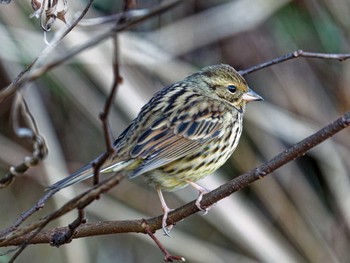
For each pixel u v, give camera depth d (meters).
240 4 12.38
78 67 12.36
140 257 13.54
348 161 13.09
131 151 7.54
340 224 13.11
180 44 12.30
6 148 12.55
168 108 8.02
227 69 8.64
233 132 8.41
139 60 11.82
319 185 13.31
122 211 12.90
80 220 5.77
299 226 13.09
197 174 8.01
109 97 4.64
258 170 6.28
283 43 12.83
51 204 13.25
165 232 6.74
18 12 11.68
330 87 12.92
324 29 12.76
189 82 8.55
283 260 12.48
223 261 12.97
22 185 13.17
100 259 13.48
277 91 12.83
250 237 12.38
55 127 12.99
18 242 6.32
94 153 13.09
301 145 6.05
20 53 11.61
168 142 7.76
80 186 12.34
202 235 13.52
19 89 5.09
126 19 4.84
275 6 12.34
